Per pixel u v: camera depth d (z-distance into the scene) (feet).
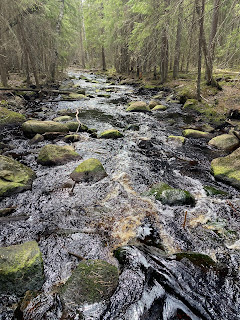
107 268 9.49
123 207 14.80
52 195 16.03
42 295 8.80
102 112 40.47
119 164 21.21
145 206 14.84
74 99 49.08
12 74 69.10
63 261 10.55
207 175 19.53
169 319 7.91
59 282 9.43
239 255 10.88
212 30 43.29
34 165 20.33
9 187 15.39
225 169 18.65
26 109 39.63
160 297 8.63
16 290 8.82
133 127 31.45
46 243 11.66
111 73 104.88
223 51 34.27
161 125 33.47
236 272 9.85
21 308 8.34
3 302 8.51
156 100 49.93
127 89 65.00
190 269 9.82
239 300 8.58
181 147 25.64
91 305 8.26
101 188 17.03
